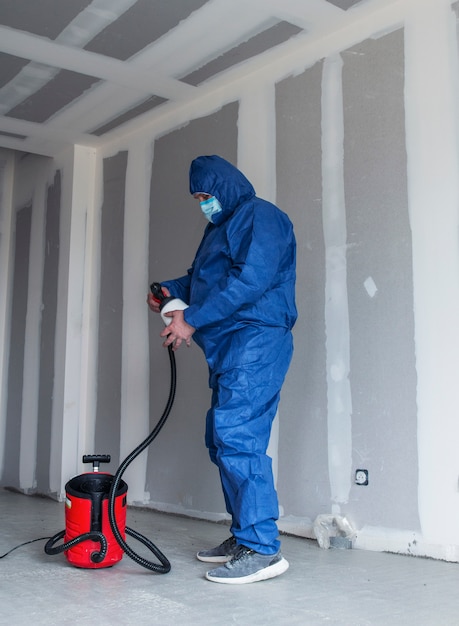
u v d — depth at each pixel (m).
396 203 2.73
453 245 2.53
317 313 2.97
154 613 1.77
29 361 4.74
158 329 3.86
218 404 2.26
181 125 3.86
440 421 2.50
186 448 3.55
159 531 3.06
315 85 3.11
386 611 1.78
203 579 2.14
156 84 3.58
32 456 4.56
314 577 2.17
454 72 2.59
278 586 2.05
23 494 4.57
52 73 3.48
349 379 2.81
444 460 2.47
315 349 2.96
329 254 2.96
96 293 4.38
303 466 2.94
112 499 2.20
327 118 3.04
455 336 2.49
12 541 2.77
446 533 2.44
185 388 3.61
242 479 2.17
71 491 2.28
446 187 2.57
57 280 4.53
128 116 4.01
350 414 2.79
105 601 1.88
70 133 4.29
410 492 2.56
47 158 4.79
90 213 4.50
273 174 3.26
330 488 2.82
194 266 2.56
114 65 3.38
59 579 2.12
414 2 2.74
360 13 2.89
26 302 4.88
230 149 3.52
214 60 3.31
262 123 3.35
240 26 3.00
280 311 2.35
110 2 2.83
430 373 2.55
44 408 4.50
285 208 3.18
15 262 5.09
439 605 1.84
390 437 2.65
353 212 2.89
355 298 2.84
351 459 2.77
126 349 4.07
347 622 1.69
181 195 3.81
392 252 2.72
